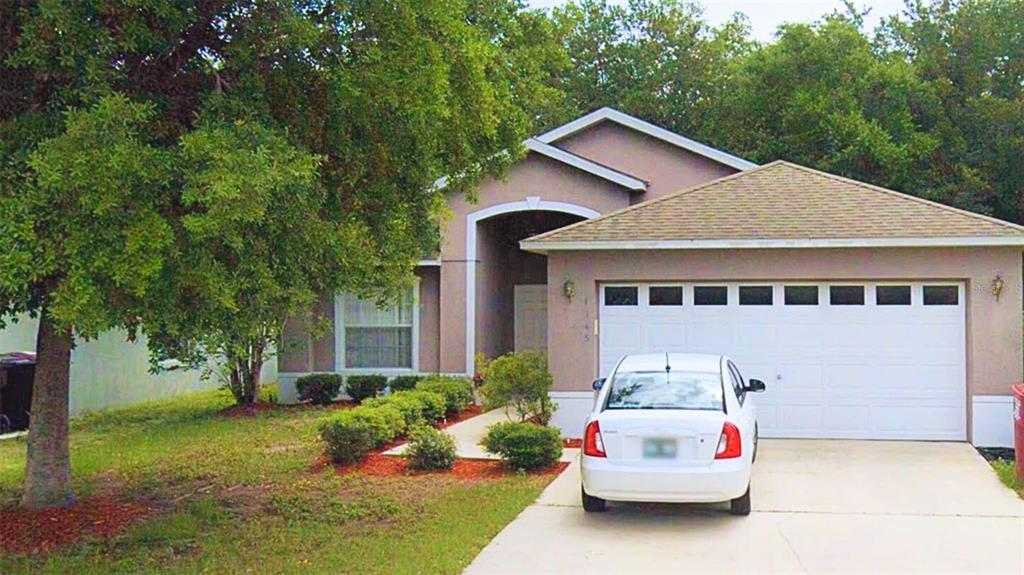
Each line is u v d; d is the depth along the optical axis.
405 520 9.46
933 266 13.57
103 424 17.98
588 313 14.38
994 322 13.39
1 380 16.56
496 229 21.84
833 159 26.19
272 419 17.77
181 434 15.96
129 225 6.27
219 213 6.26
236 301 7.31
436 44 8.73
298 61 8.45
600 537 8.66
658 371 9.89
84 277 6.21
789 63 27.88
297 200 7.58
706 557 7.96
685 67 34.72
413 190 10.47
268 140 7.19
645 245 13.94
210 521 9.59
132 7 7.37
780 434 14.10
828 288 14.06
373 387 20.31
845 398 14.00
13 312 9.19
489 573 7.55
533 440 11.85
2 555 8.38
